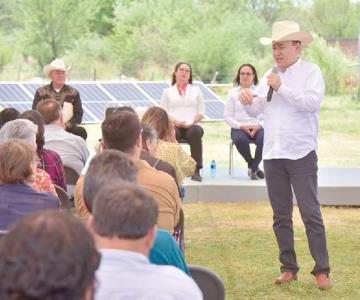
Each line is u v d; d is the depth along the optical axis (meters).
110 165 2.76
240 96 5.41
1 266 1.31
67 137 6.16
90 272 1.35
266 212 8.25
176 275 2.15
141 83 15.09
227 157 13.85
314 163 5.35
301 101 5.20
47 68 9.12
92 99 14.39
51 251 1.32
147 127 4.46
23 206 3.79
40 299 1.31
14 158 3.80
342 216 8.14
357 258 6.39
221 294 2.95
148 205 2.07
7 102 14.06
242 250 6.65
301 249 6.69
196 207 8.48
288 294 5.36
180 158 5.27
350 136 19.69
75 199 3.65
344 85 26.30
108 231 2.05
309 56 26.52
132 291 2.06
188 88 9.24
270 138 5.39
